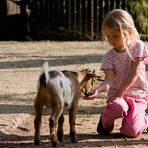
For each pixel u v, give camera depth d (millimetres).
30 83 11062
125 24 6574
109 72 6883
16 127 7305
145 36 20547
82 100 9234
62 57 15352
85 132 7074
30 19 21500
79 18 21156
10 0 21203
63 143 6430
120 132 6898
